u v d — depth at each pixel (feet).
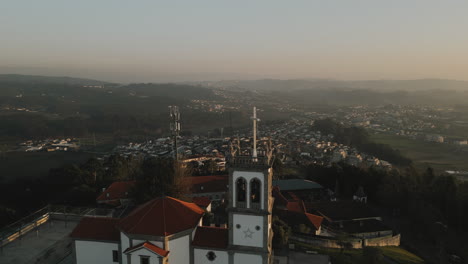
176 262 167.43
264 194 157.69
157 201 177.37
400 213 369.30
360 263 221.46
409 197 362.33
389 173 429.38
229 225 164.25
